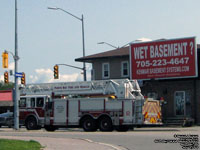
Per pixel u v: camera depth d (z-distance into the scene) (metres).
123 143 21.62
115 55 48.16
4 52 35.28
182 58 43.06
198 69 43.50
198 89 43.31
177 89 44.38
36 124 34.78
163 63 43.97
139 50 45.16
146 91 45.75
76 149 18.06
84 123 32.81
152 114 32.09
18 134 28.42
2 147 16.89
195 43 42.59
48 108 34.34
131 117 31.28
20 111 35.59
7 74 39.88
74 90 34.84
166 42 43.88
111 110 31.92
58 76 41.44
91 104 32.69
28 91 36.72
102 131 32.12
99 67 50.03
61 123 33.66
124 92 32.88
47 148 18.23
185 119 41.12
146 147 19.41
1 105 60.00
